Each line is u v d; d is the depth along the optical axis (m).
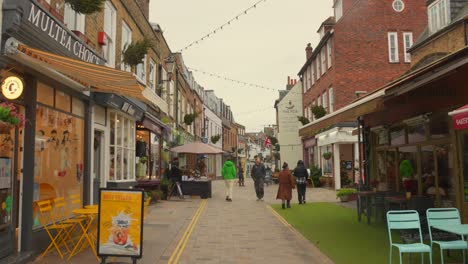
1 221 6.42
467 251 7.26
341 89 25.33
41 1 7.71
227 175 18.47
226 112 57.28
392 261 7.23
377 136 14.22
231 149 58.81
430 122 10.41
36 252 7.36
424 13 25.86
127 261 7.15
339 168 23.97
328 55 27.09
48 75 7.69
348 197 16.75
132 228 6.60
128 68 14.71
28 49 5.97
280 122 37.34
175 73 26.11
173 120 25.67
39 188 7.74
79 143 9.90
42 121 7.85
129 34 15.03
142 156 16.98
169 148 22.98
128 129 14.41
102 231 6.61
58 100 8.64
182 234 9.83
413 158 11.48
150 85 18.88
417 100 9.00
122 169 13.61
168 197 18.59
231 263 7.12
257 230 10.45
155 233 9.91
